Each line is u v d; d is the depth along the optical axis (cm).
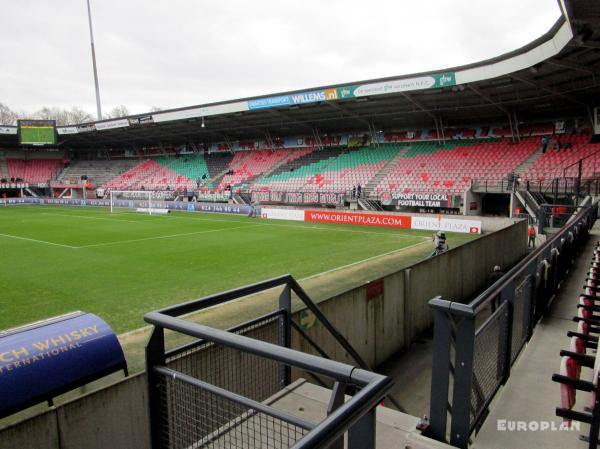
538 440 293
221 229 2634
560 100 2838
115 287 1277
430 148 3697
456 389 277
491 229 2323
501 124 3438
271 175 4328
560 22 1717
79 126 4828
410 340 925
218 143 5256
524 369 402
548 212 1983
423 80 2595
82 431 416
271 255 1775
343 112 3594
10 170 5725
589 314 447
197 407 237
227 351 409
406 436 281
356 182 3659
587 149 2822
